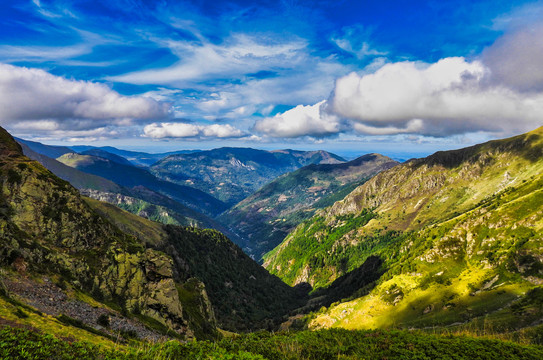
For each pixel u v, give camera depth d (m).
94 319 52.19
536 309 123.81
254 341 38.16
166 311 78.19
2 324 30.08
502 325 124.62
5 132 96.50
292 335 44.44
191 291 120.62
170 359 25.64
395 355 33.78
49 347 20.92
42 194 75.44
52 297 49.94
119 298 70.06
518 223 198.00
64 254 65.94
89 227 79.88
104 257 74.75
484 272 185.62
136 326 61.19
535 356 33.09
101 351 23.80
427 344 36.19
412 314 183.50
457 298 175.50
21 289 46.00
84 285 64.12
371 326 189.75
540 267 159.38
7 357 18.55
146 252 87.25
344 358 33.44
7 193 71.00
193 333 82.12
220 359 26.41
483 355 33.19
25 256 55.44
